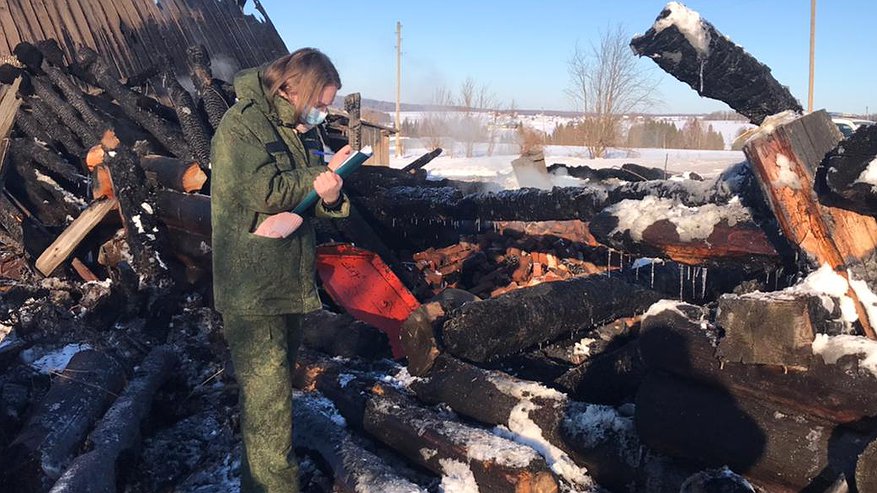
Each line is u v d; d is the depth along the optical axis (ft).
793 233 9.12
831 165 8.29
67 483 9.25
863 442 7.07
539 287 14.12
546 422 10.09
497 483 8.77
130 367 14.15
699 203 12.01
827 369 7.25
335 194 8.43
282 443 8.87
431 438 9.92
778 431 7.68
